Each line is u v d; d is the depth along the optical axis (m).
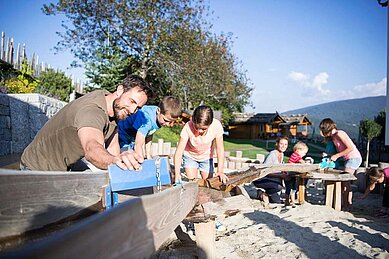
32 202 1.41
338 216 5.62
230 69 30.59
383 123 21.89
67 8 20.31
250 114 44.56
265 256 3.78
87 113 2.31
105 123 2.42
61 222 1.56
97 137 2.19
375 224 5.21
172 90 22.44
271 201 6.88
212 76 25.59
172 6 21.05
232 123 44.16
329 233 4.56
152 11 20.78
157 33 21.03
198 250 3.15
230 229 4.80
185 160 5.07
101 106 2.46
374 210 6.73
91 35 21.34
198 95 23.80
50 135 2.53
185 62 22.03
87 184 1.76
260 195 7.06
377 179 6.54
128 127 4.33
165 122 4.32
